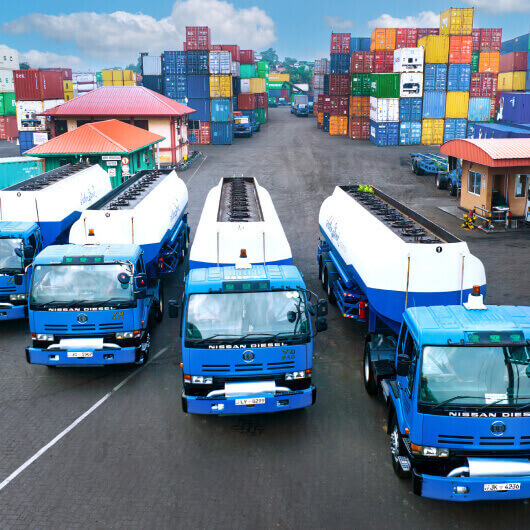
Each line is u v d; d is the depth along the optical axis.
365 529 7.14
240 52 78.44
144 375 11.66
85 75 87.50
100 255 10.80
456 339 6.93
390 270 10.23
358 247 12.17
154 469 8.45
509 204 24.28
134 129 37.91
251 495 7.82
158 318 14.48
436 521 7.29
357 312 12.36
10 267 13.02
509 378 6.80
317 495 7.82
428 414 6.78
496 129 32.84
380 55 55.47
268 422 9.80
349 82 60.44
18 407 10.35
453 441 6.79
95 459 8.71
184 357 8.74
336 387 11.06
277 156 46.41
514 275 17.64
